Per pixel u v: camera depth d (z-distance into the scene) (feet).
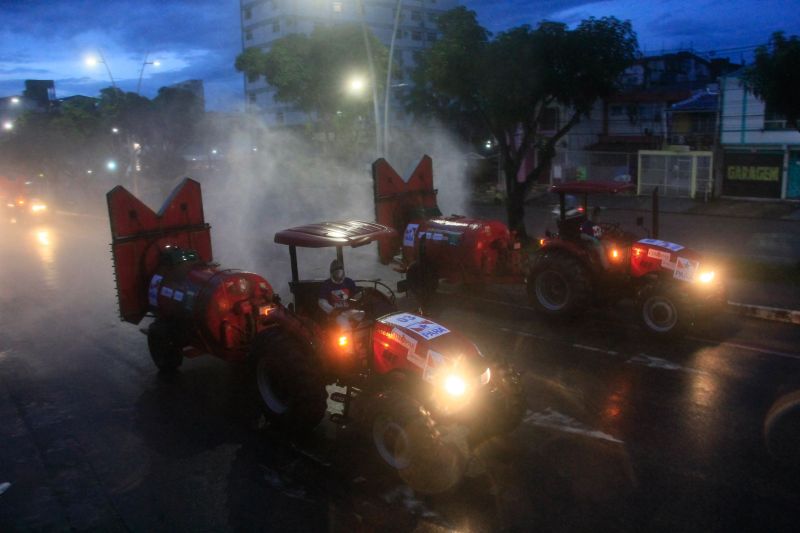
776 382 25.04
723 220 74.90
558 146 111.96
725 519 16.28
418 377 18.84
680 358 28.02
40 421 24.38
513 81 51.80
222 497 18.31
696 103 97.60
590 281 32.78
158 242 30.60
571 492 17.76
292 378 21.03
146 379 28.48
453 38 53.83
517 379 20.08
